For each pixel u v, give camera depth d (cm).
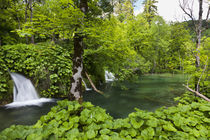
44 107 487
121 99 630
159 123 220
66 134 181
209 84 368
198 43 366
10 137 143
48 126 188
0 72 491
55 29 226
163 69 1977
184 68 400
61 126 205
